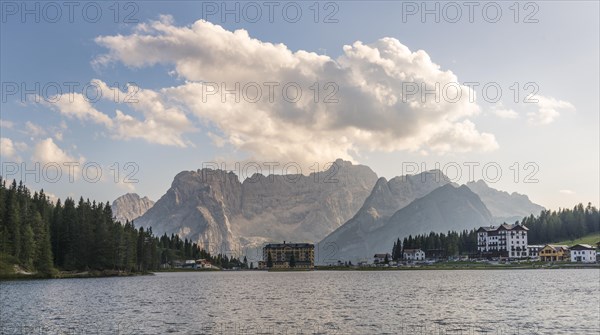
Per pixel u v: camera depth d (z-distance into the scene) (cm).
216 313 10238
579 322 8762
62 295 14125
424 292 14838
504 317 9356
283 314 10050
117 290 16300
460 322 8812
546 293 13750
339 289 17050
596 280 19225
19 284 18975
